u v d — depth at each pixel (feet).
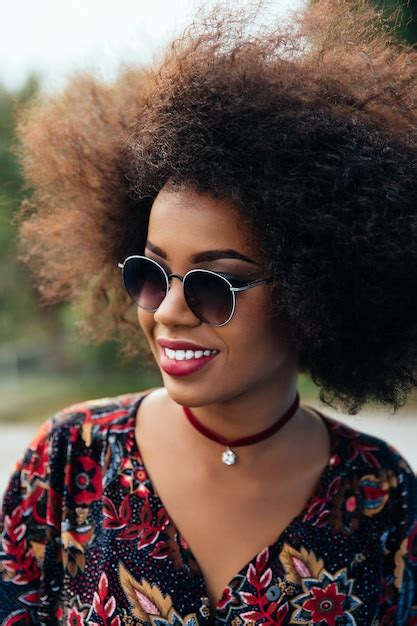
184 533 4.34
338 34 4.29
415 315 4.34
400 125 4.16
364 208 3.97
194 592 4.20
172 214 3.89
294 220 3.92
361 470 4.62
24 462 4.67
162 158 3.97
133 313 5.53
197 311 3.86
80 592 4.35
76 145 4.91
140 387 31.76
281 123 3.90
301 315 3.99
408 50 4.50
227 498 4.40
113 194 4.82
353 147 3.93
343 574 4.34
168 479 4.45
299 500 4.46
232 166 3.86
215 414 4.36
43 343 33.86
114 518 4.38
